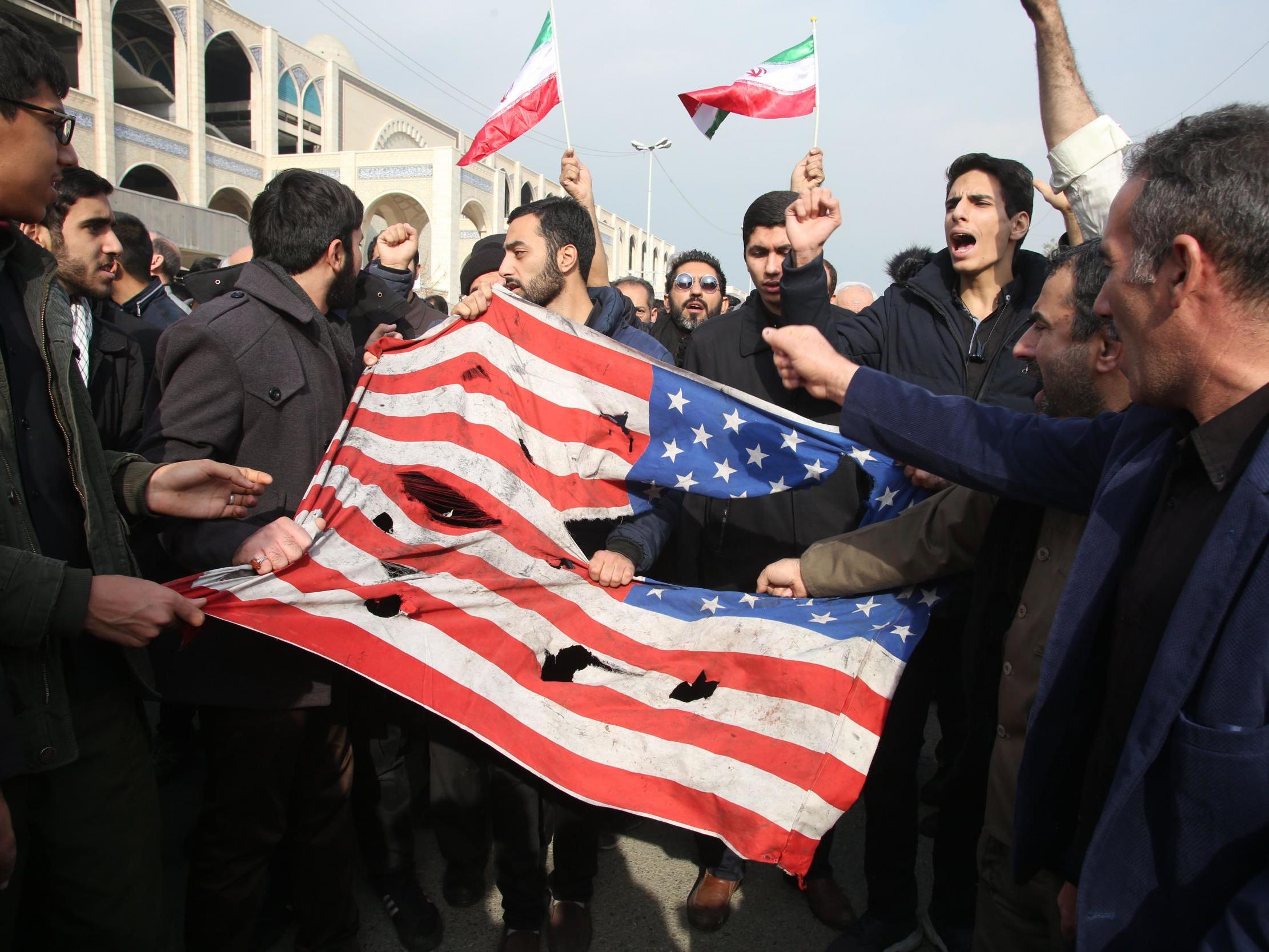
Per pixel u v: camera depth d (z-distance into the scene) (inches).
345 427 92.1
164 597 65.8
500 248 153.2
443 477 94.5
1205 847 39.1
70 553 67.6
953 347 107.8
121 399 118.6
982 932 69.7
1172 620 41.5
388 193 1018.1
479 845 103.3
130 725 71.5
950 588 84.6
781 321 111.0
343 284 96.7
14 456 62.4
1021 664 66.1
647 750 83.6
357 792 100.4
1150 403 46.1
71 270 111.6
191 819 124.1
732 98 132.6
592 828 96.5
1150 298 43.1
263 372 85.8
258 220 91.3
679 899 108.1
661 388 99.3
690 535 114.3
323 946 91.7
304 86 1138.7
